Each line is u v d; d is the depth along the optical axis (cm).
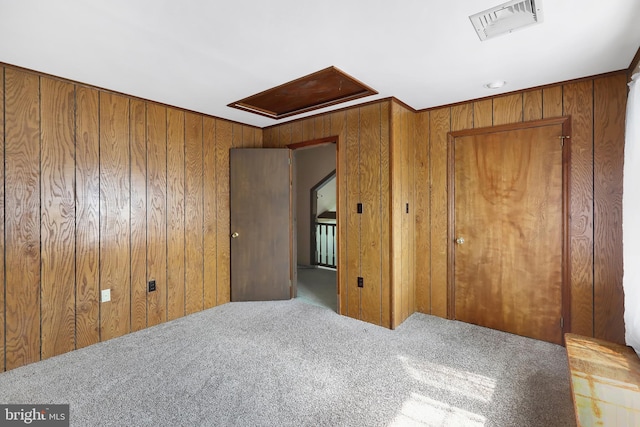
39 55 209
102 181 272
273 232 386
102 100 271
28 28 175
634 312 187
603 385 149
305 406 187
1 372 223
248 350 257
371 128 308
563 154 258
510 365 232
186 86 268
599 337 244
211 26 174
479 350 255
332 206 637
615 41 190
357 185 320
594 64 224
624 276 200
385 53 207
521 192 279
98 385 208
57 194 247
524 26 174
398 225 306
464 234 311
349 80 254
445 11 161
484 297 301
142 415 179
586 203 248
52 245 246
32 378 216
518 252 282
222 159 372
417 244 339
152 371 225
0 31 178
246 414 180
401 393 199
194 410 183
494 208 293
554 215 264
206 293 357
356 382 211
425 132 330
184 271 335
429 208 330
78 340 260
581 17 165
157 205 312
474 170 303
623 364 167
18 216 229
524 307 280
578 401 137
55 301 247
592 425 123
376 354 250
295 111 343
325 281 488
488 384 209
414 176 336
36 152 236
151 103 305
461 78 249
